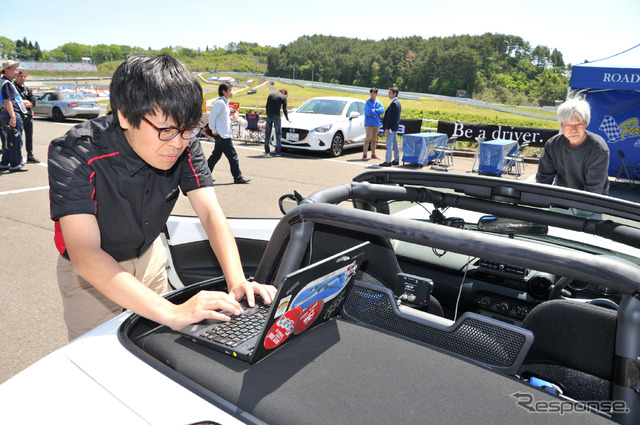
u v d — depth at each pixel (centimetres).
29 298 328
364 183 199
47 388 105
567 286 207
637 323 97
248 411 95
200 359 111
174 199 162
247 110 1981
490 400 99
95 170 135
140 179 145
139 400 99
